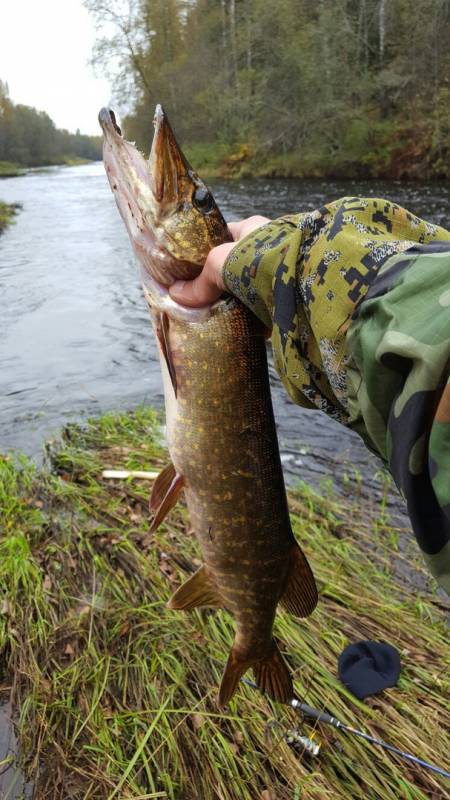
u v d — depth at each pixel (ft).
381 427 3.28
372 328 3.27
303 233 4.23
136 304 29.96
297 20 83.25
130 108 112.37
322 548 11.07
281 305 4.20
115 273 36.70
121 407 18.52
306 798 6.75
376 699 7.87
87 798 6.81
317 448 15.67
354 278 3.67
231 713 7.68
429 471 2.77
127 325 26.78
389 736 7.41
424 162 64.90
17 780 7.11
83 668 8.30
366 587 10.09
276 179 79.05
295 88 79.36
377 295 3.39
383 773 7.04
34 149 234.79
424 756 7.18
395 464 3.00
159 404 18.75
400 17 77.10
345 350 3.66
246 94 88.69
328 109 74.90
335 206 4.19
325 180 72.90
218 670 8.24
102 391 19.85
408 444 2.86
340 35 76.64
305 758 7.27
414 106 70.03
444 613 9.74
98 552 10.89
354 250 3.74
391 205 4.22
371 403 3.26
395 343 2.98
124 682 8.20
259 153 86.79
